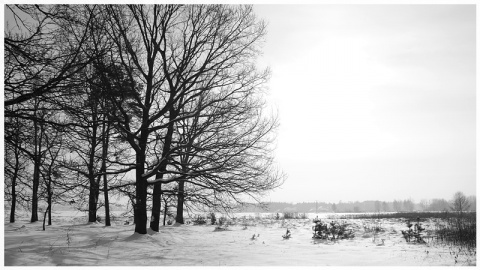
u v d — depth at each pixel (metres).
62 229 16.58
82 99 9.93
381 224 24.75
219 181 14.45
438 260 9.71
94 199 20.38
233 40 15.57
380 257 10.35
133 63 14.89
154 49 14.95
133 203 14.20
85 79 8.99
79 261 8.65
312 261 9.53
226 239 15.34
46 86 8.18
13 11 8.00
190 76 15.55
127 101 14.48
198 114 14.75
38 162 9.18
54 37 8.46
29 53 8.12
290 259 9.79
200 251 11.18
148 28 14.91
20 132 8.75
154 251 10.86
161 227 21.30
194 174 13.97
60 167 12.20
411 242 14.50
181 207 25.45
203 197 14.88
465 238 13.90
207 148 14.23
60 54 8.67
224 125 14.90
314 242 14.77
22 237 12.45
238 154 14.07
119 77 12.52
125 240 12.62
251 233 18.70
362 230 20.78
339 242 14.83
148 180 14.38
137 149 14.23
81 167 13.96
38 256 8.77
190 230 19.59
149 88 14.76
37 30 8.21
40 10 8.05
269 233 19.11
